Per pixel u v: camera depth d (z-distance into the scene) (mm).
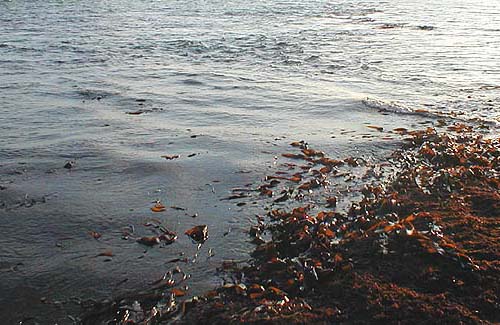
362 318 3381
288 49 13930
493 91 9414
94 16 21391
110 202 4953
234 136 6672
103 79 9977
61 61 11867
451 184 5102
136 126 7059
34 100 8359
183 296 3701
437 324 3293
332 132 6898
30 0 27578
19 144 6363
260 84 9688
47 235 4422
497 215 4492
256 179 5434
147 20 20344
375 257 3934
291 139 6586
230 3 28516
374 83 10008
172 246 4270
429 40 15594
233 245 4270
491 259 3854
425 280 3658
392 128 7133
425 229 4293
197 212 4785
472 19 21609
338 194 5121
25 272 3955
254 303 3570
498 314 3357
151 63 11797
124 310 3588
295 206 4902
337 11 25734
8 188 5215
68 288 3799
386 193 5059
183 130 6906
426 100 8773
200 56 12852
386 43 15125
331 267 3861
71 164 5758
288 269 3883
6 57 12234
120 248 4250
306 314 3430
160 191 5168
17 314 3566
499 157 5801
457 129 7133
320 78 10359
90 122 7238
